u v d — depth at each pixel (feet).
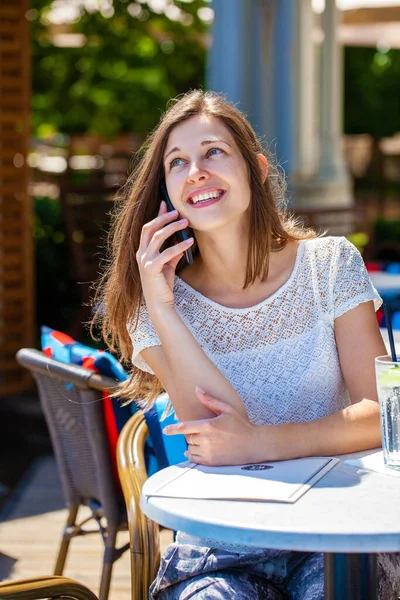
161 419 8.38
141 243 7.59
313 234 8.19
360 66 72.13
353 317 7.58
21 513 15.26
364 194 68.13
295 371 7.53
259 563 6.89
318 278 7.65
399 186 69.77
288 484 5.89
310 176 32.24
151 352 7.62
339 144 36.60
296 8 23.53
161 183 7.77
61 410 9.77
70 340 9.98
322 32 36.01
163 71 37.29
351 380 7.52
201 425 6.51
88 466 9.63
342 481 5.96
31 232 22.97
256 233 7.52
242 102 21.76
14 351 22.79
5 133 22.22
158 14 32.40
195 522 5.31
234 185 7.35
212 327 7.63
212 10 21.81
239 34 21.56
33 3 31.55
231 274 7.68
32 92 36.50
